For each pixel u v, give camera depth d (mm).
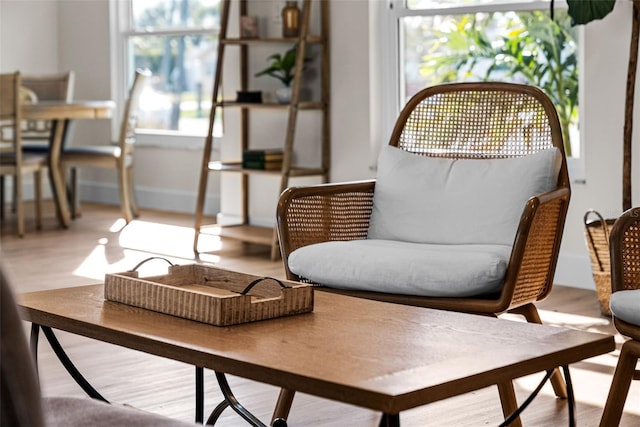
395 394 1551
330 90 5977
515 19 5219
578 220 4871
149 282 2213
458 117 3484
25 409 1020
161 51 7797
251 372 1749
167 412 2955
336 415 2930
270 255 5863
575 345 1882
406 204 3328
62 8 8484
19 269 5391
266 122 6371
